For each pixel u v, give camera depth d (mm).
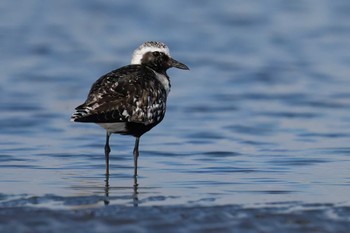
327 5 39219
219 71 27844
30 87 25016
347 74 27109
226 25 35562
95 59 29375
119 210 11422
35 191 12938
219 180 14047
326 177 14312
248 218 11008
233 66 28562
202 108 22375
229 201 12188
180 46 31844
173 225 10641
